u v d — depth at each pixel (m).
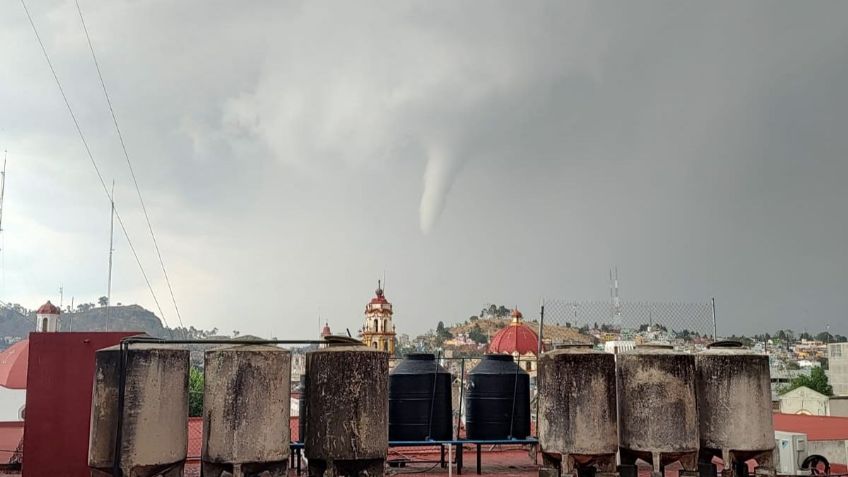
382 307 47.34
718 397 11.27
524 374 14.38
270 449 9.49
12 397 36.50
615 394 10.85
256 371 9.55
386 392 10.41
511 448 17.25
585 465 10.74
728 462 11.09
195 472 13.33
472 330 136.12
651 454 10.73
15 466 13.98
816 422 30.09
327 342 10.53
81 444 12.17
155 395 9.43
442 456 14.54
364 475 10.01
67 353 12.33
